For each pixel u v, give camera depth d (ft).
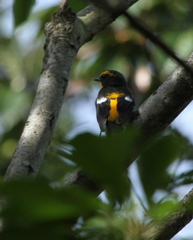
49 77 24.17
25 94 51.39
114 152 8.20
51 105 23.13
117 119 39.19
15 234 8.57
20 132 51.42
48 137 22.03
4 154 50.47
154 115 23.82
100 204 8.50
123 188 8.97
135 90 49.67
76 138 8.14
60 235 9.55
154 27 46.19
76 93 57.36
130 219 10.23
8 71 62.39
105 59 49.70
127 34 48.14
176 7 46.62
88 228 10.49
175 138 10.55
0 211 8.05
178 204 9.95
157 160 10.40
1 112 49.21
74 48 25.76
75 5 28.12
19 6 21.71
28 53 62.49
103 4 8.95
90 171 8.43
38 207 7.93
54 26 25.91
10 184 7.55
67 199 8.14
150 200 10.28
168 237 16.46
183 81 23.38
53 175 44.50
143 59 48.78
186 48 43.75
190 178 10.41
